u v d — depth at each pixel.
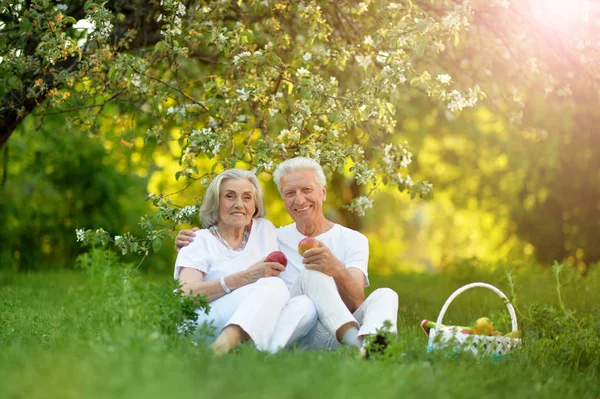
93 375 3.22
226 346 4.45
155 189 17.55
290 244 5.55
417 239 28.59
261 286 4.74
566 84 8.98
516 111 9.41
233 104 6.52
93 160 14.64
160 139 6.93
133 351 3.54
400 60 6.27
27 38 7.05
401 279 13.25
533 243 18.31
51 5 7.00
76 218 14.73
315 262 5.02
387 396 3.14
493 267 11.94
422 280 12.62
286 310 4.81
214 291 4.99
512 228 18.72
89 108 7.76
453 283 11.55
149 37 8.05
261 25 7.28
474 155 18.98
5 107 7.62
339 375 3.43
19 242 14.41
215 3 6.86
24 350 4.02
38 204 14.76
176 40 6.67
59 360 3.52
